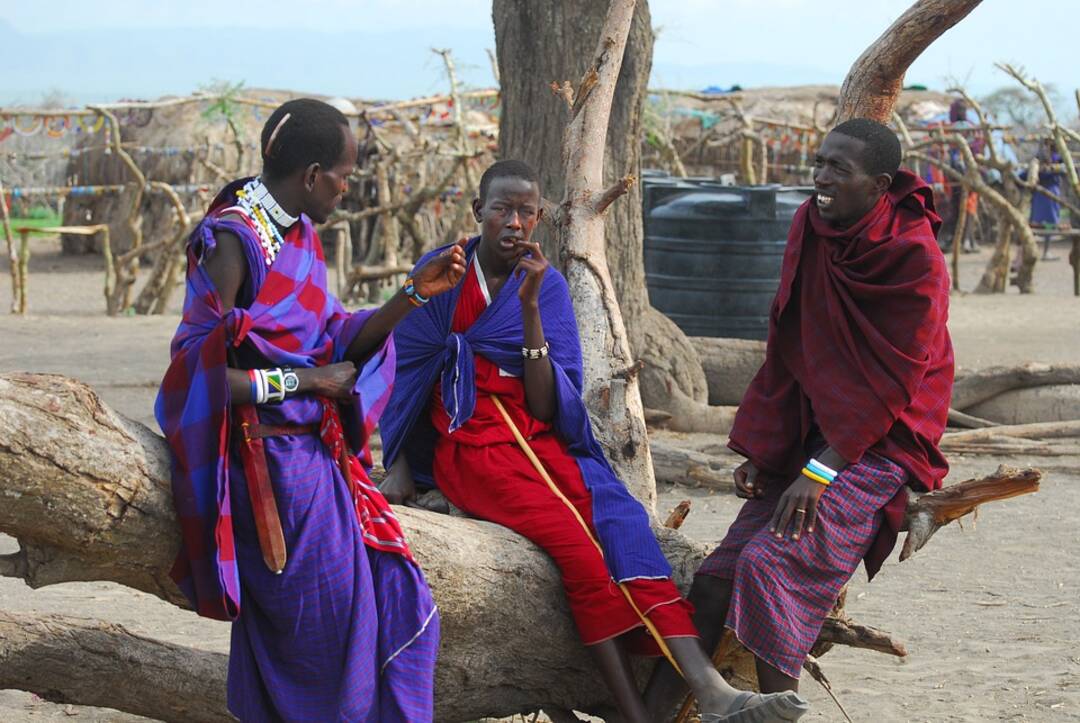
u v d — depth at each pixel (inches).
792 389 159.2
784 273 157.8
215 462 128.8
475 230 717.3
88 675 147.8
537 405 163.3
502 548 153.0
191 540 129.3
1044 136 810.8
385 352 142.6
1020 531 292.8
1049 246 1096.8
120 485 128.1
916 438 151.5
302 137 133.9
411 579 138.3
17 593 243.3
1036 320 642.8
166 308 716.0
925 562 270.2
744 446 160.1
